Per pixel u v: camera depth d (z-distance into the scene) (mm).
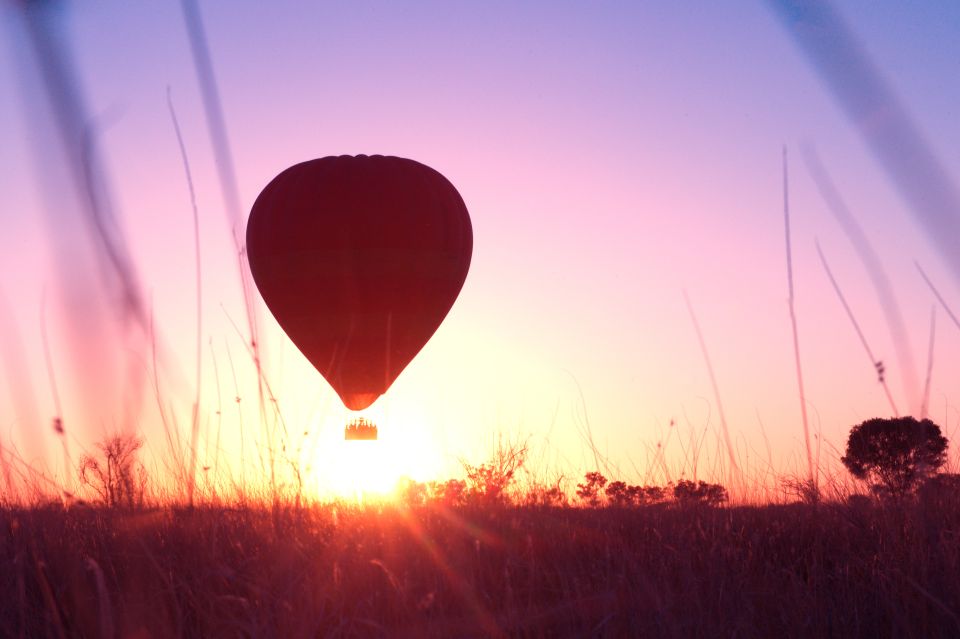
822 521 5117
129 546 3697
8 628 3066
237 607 3281
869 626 3393
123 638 2906
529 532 4996
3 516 3895
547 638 3350
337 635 3152
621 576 3682
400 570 4156
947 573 3574
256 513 4699
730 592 3662
